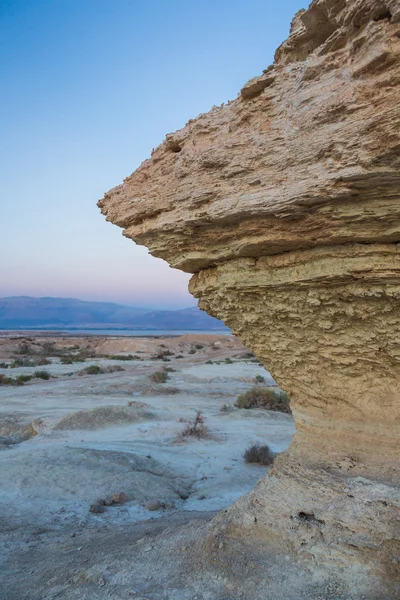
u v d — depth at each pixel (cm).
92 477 1060
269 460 1292
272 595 471
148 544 645
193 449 1455
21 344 6306
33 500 938
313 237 509
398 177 409
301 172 471
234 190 536
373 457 587
